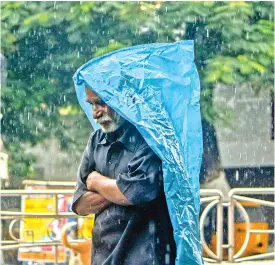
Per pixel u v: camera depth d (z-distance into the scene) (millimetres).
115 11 28938
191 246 12648
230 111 30531
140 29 28781
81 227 21953
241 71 28406
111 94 12789
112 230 12875
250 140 34719
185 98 13523
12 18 29406
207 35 28625
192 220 12820
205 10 28797
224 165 35062
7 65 30062
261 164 35125
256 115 33688
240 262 21844
